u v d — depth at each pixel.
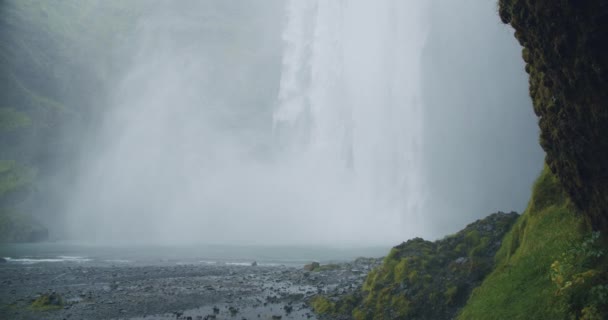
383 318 14.55
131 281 28.50
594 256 8.29
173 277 30.30
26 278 29.98
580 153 8.09
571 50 7.14
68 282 28.23
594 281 7.69
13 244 71.88
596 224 8.71
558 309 8.00
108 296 23.03
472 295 12.50
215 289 24.77
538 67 8.70
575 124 7.89
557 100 8.38
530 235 11.43
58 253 54.22
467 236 16.77
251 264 40.31
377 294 16.19
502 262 13.68
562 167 9.14
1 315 18.94
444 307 13.62
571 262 8.60
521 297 9.47
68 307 20.38
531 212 12.01
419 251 17.22
